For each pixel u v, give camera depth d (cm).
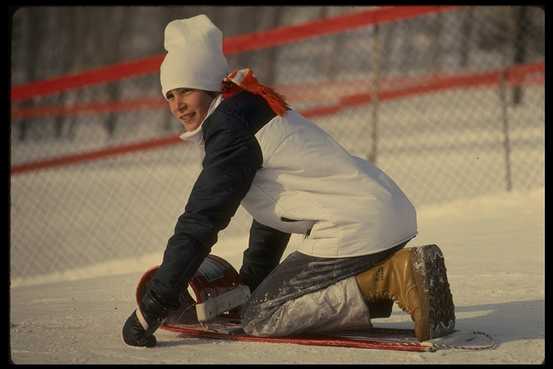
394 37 9531
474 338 1143
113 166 5266
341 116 5878
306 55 9969
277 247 1252
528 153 3794
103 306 1491
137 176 4812
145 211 3762
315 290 1127
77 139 7025
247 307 1173
